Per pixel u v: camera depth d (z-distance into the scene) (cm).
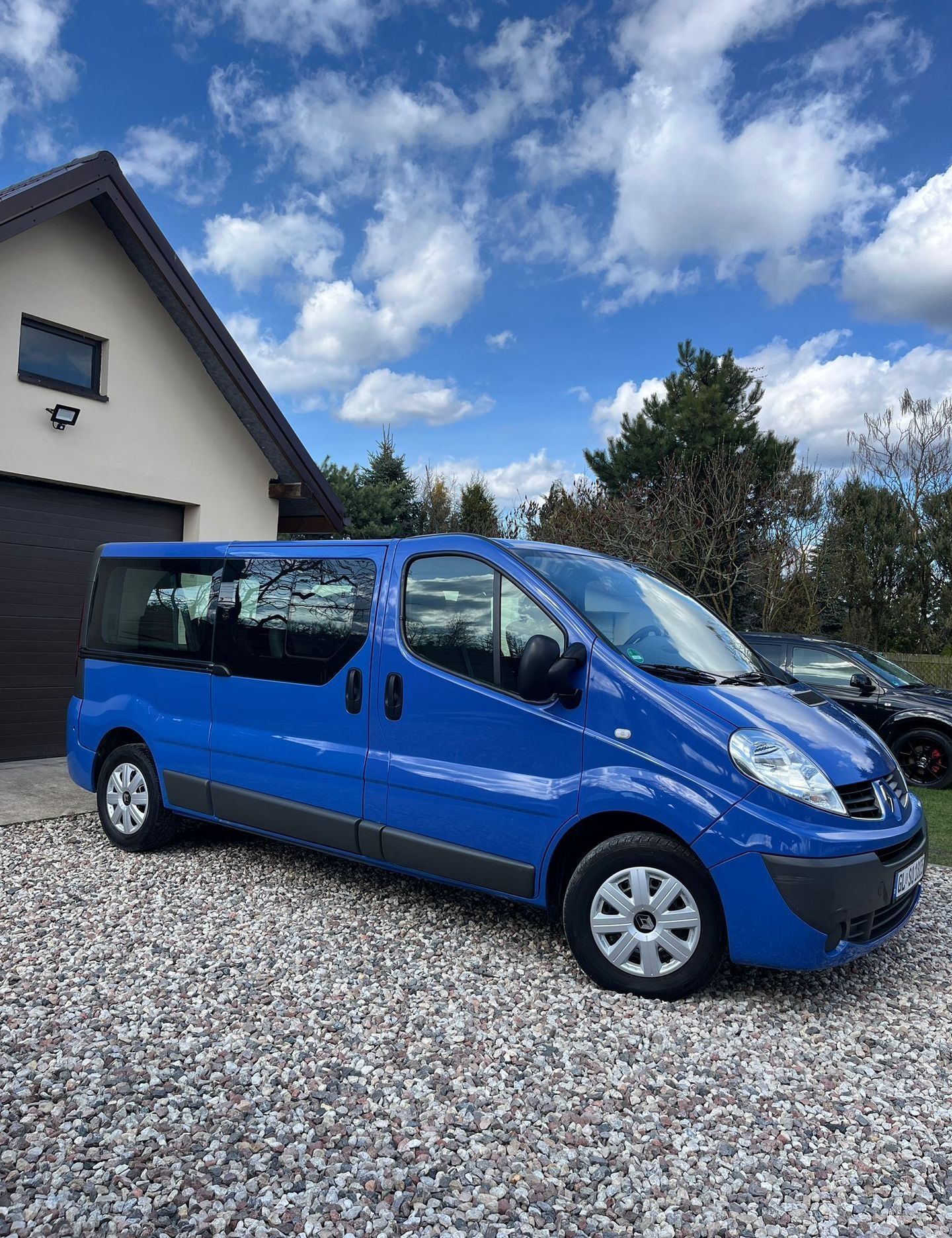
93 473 846
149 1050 292
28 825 595
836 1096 277
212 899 449
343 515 1087
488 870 374
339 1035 307
